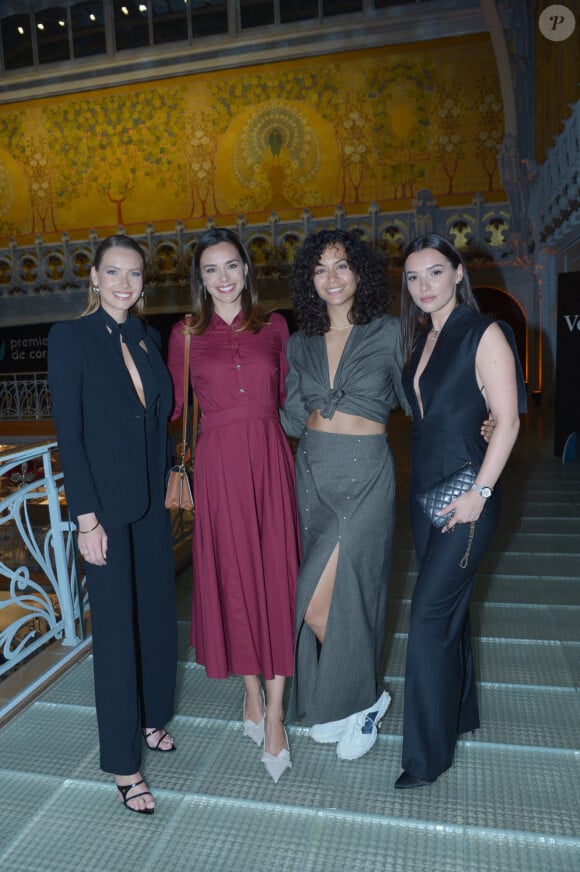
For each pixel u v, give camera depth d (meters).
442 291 1.93
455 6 13.02
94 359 1.92
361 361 2.13
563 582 3.84
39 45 14.92
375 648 2.21
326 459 2.13
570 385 7.71
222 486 2.14
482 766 2.14
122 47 14.62
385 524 2.16
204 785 2.09
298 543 2.24
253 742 2.31
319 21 13.67
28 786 2.11
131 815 1.97
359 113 13.91
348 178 14.13
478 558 1.96
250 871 1.75
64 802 2.04
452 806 1.96
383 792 2.03
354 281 2.12
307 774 2.13
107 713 1.94
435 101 13.57
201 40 14.20
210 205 14.76
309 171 14.27
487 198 13.60
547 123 11.22
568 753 2.20
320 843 1.84
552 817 1.90
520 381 1.91
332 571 2.11
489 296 13.66
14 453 2.66
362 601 2.14
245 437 2.14
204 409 2.21
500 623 3.27
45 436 12.87
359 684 2.16
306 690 2.22
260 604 2.16
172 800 2.03
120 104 14.90
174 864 1.78
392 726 2.39
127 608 1.95
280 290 14.09
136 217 15.13
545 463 7.64
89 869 1.77
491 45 13.14
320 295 2.13
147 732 2.28
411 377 2.06
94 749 2.30
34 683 2.68
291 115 14.18
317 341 2.21
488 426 1.96
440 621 1.97
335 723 2.24
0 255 15.63
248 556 2.14
